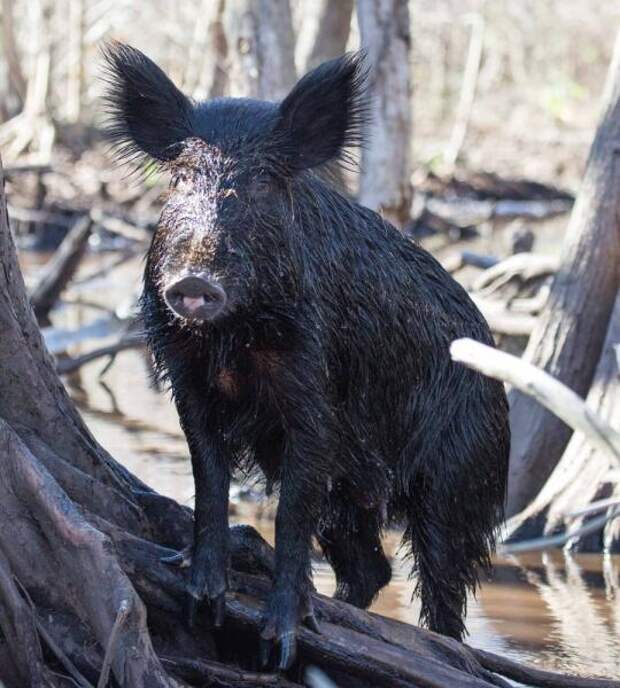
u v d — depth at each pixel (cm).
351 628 923
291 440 909
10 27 5572
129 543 880
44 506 824
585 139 6562
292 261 890
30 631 803
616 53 1694
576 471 1599
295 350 895
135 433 2028
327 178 1036
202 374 911
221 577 881
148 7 6475
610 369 1623
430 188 5519
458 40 7938
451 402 1069
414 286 1038
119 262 3672
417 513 1082
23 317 912
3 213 895
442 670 892
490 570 1144
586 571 1479
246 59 2481
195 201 853
